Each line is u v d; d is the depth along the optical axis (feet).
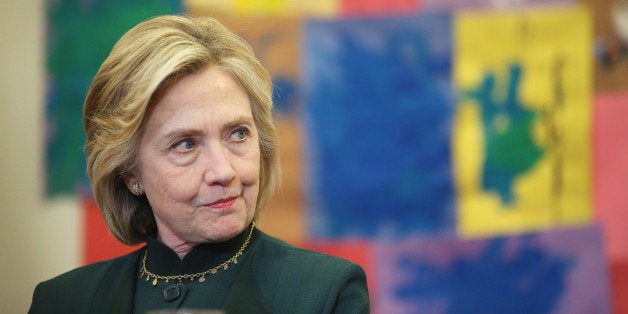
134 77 8.03
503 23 15.06
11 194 14.85
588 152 15.11
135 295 8.71
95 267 9.36
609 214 15.10
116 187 9.06
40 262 14.98
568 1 15.02
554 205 15.14
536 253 15.14
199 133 7.95
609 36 15.02
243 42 8.59
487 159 15.11
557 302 15.14
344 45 15.05
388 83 15.07
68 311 8.91
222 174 7.86
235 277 8.43
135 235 9.37
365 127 15.07
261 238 8.87
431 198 15.14
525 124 15.10
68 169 14.93
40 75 14.82
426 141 15.11
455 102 15.08
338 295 8.01
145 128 8.13
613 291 15.14
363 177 15.11
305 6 15.02
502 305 15.19
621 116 15.06
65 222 14.98
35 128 14.85
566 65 15.06
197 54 7.91
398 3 15.05
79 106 14.85
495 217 15.17
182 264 8.57
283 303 8.11
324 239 15.10
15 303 14.97
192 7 14.85
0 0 14.67
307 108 15.05
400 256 15.17
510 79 15.07
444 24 15.06
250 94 8.43
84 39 14.82
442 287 15.19
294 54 15.01
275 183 9.06
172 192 8.05
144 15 14.82
